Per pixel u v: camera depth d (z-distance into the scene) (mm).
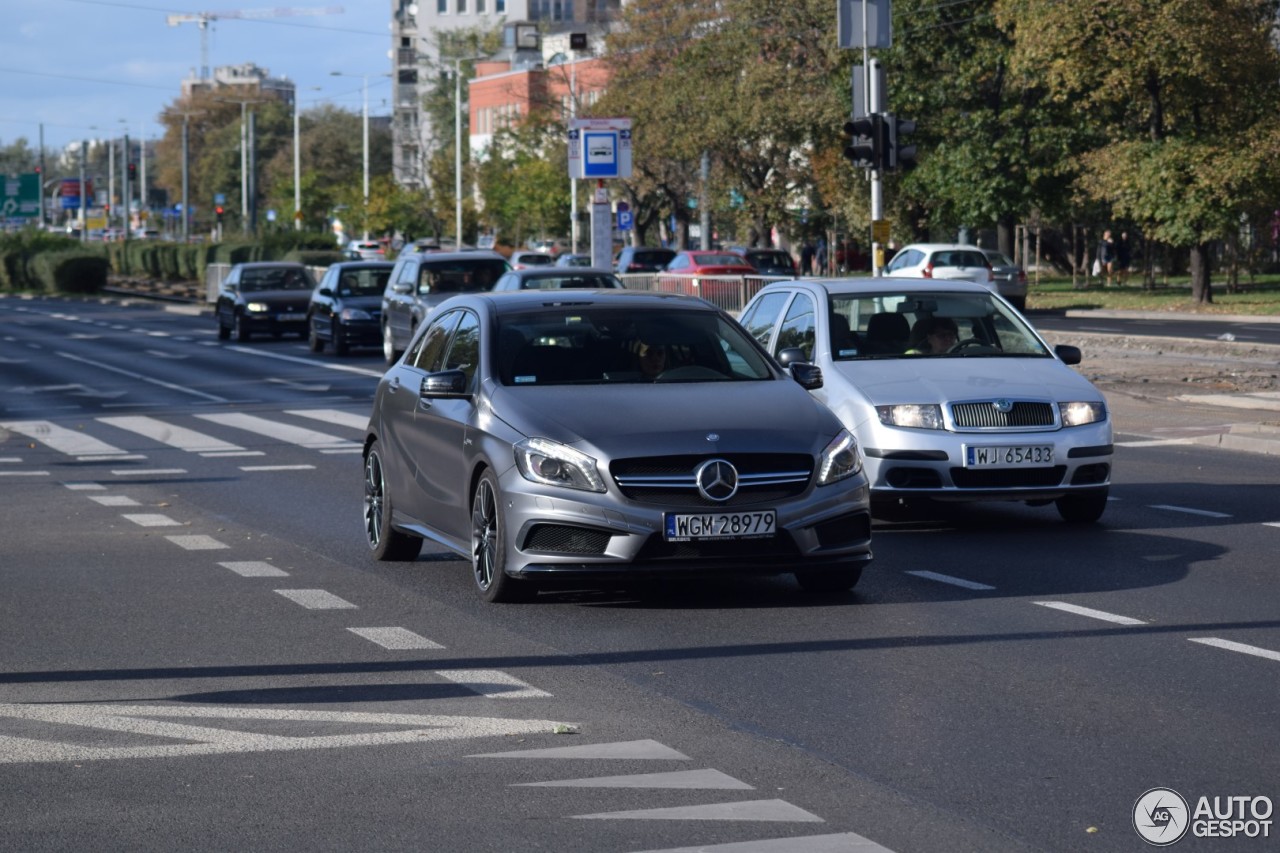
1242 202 87938
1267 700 14078
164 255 173125
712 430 18156
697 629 17438
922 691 14555
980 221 104688
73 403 51406
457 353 20953
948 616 17922
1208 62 87375
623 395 19047
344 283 71562
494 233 175625
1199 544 22609
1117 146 92875
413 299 60781
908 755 12516
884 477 23609
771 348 27281
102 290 155250
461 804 11414
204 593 20016
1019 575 20406
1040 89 104625
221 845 10602
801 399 19328
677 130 127375
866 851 10312
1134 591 19234
